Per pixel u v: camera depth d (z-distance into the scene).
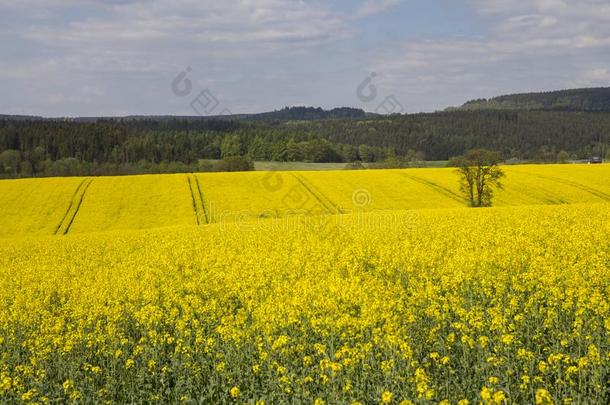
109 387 10.85
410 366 9.93
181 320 13.34
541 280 15.09
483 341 10.21
